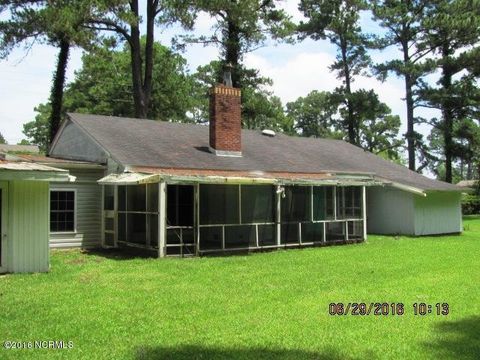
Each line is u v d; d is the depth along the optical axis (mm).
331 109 45438
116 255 16266
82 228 18219
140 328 7512
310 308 8781
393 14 40531
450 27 38812
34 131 82500
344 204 21188
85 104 52531
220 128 20562
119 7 24953
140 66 30391
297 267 13641
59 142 21906
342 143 31234
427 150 42438
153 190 16719
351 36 42094
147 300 9367
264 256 16219
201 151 20328
